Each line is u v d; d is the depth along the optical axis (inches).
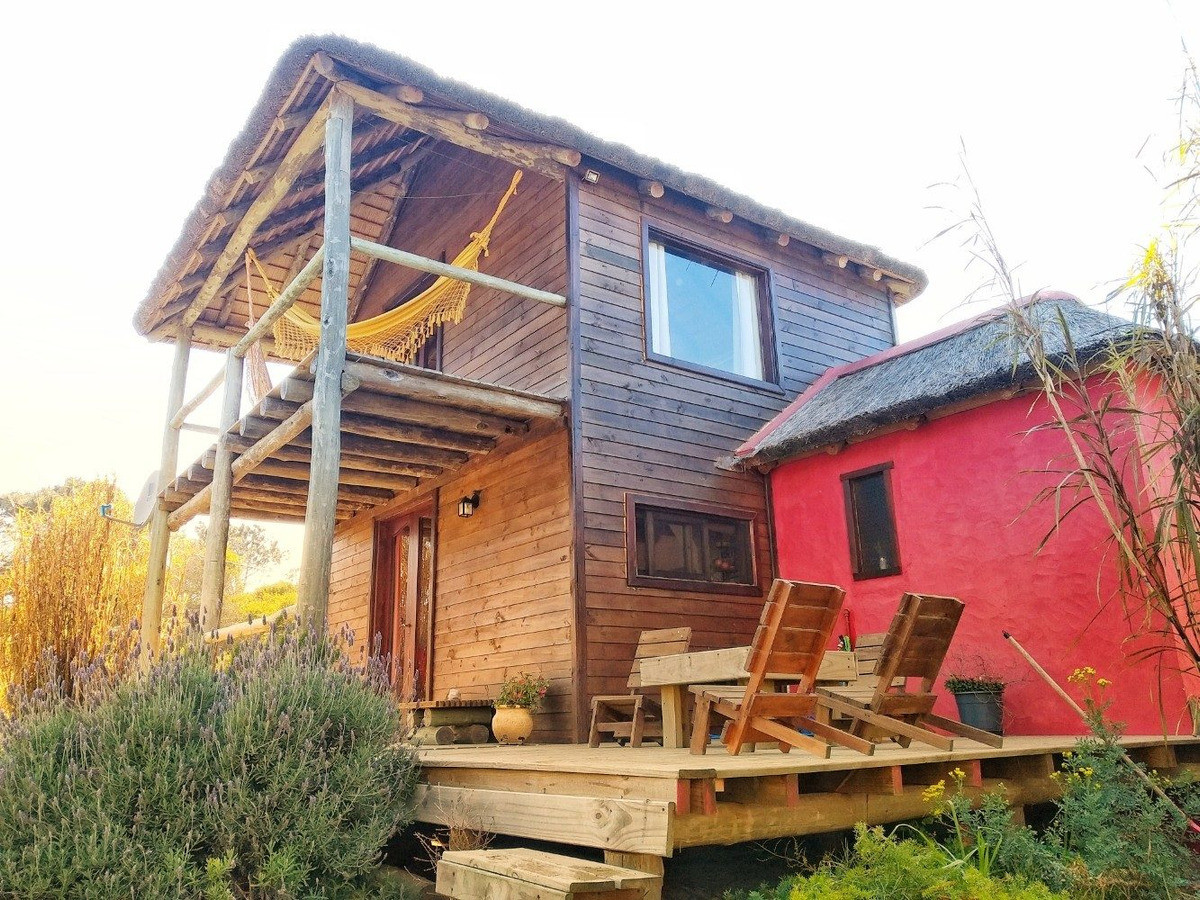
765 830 136.2
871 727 182.4
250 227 328.8
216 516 302.5
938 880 118.0
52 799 132.0
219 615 294.2
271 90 263.3
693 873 157.5
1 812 130.8
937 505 286.8
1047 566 255.6
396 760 174.9
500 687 307.6
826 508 323.0
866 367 362.0
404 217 434.6
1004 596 264.8
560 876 110.2
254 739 148.0
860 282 416.5
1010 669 260.2
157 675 160.2
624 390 311.6
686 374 333.4
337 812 148.3
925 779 167.0
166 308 393.7
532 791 153.1
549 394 308.7
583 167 317.7
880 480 308.3
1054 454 257.8
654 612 297.1
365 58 255.1
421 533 390.6
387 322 347.9
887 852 125.0
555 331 311.6
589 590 282.5
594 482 293.9
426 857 179.5
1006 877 129.3
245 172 296.4
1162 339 133.4
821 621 164.7
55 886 124.9
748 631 322.7
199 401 382.6
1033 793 180.9
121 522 387.5
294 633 192.5
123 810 134.8
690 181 332.5
